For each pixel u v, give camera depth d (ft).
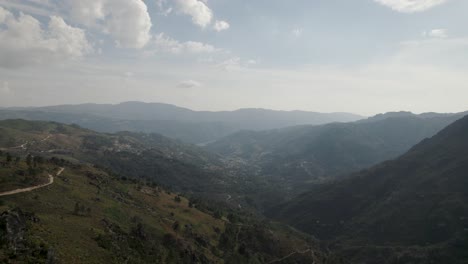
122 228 270.87
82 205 272.72
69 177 360.07
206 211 522.47
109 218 277.85
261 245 460.55
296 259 459.73
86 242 197.98
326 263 488.44
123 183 463.01
